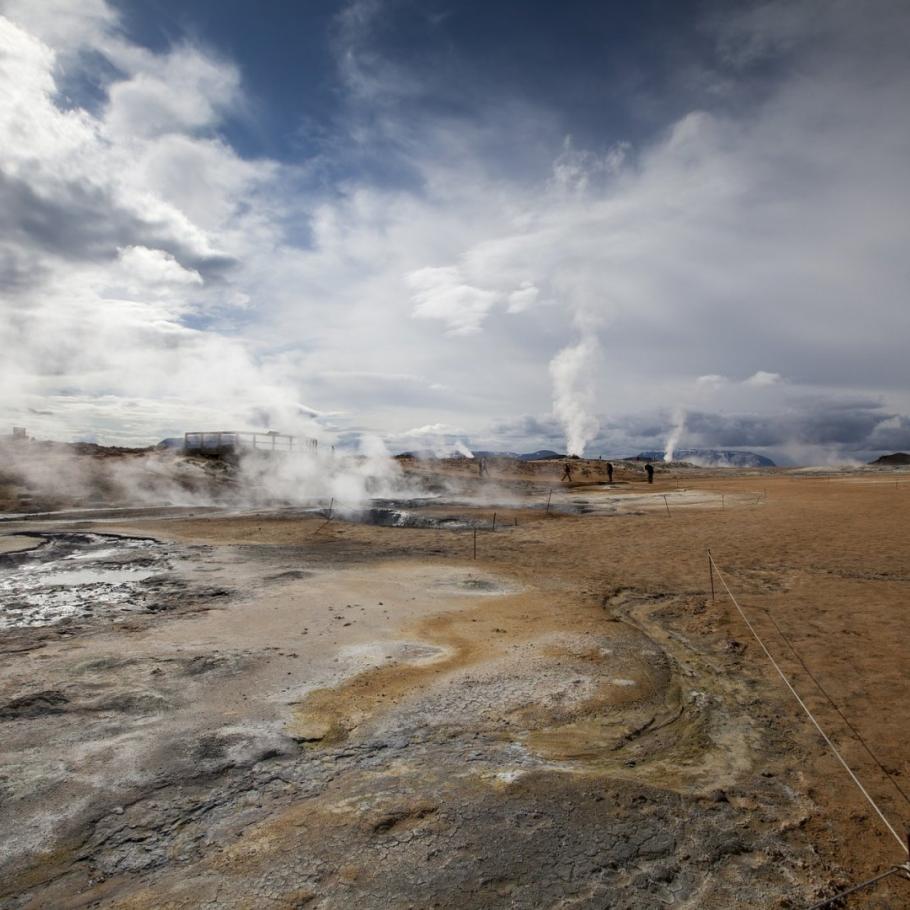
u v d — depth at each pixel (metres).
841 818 3.38
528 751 4.18
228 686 5.25
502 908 2.72
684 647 6.42
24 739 4.27
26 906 2.76
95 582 9.60
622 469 49.94
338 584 9.42
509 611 7.86
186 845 3.17
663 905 2.75
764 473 52.22
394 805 3.50
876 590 8.39
